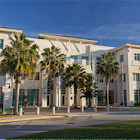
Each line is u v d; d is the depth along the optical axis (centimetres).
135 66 3616
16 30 2903
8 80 2716
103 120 1457
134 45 3616
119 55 3934
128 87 3512
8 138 840
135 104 3497
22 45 1955
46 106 3262
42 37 3778
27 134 932
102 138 762
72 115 1834
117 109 2669
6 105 2672
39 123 1348
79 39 3947
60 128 1102
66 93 3672
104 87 3969
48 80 3553
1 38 2873
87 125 1176
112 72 3120
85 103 3575
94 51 4119
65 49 3912
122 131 909
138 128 989
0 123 1391
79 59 3925
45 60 2839
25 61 1900
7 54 1895
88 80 2859
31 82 3441
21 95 3366
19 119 1545
